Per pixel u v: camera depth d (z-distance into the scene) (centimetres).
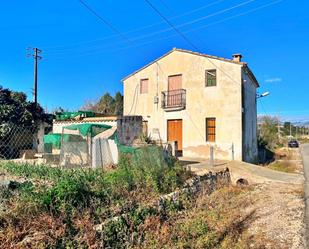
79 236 540
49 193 605
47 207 580
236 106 1936
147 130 2244
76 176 805
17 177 895
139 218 679
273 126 4853
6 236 486
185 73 2127
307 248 648
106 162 1031
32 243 484
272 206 995
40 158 1372
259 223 815
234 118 1938
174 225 715
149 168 938
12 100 2156
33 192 611
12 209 545
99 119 1902
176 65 2167
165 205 802
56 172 880
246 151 2084
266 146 3450
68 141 1200
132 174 862
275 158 3014
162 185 895
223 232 706
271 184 1399
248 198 1102
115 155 1042
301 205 1009
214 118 2017
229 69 1972
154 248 581
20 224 523
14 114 2064
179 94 2133
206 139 2031
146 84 2305
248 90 2238
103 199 698
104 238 564
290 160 2792
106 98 4816
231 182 1427
